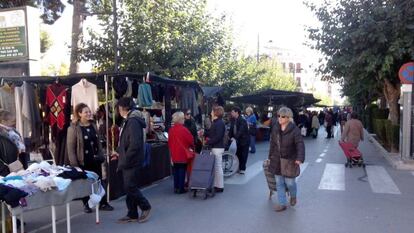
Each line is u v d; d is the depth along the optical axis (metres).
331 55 16.72
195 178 8.79
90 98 8.80
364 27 14.88
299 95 24.72
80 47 20.03
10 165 6.37
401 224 6.88
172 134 9.35
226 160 11.59
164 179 11.40
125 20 19.47
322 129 40.78
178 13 19.86
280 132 7.69
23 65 13.76
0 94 9.14
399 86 18.31
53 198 5.77
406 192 9.40
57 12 22.22
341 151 18.47
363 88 21.23
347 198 8.78
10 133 6.56
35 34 13.95
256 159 15.53
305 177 11.34
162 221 7.11
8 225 5.97
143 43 18.89
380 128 19.47
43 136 9.49
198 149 10.85
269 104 26.52
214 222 7.03
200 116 14.15
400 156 14.08
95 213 7.65
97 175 6.91
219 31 21.83
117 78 9.03
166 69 19.19
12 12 13.73
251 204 8.29
